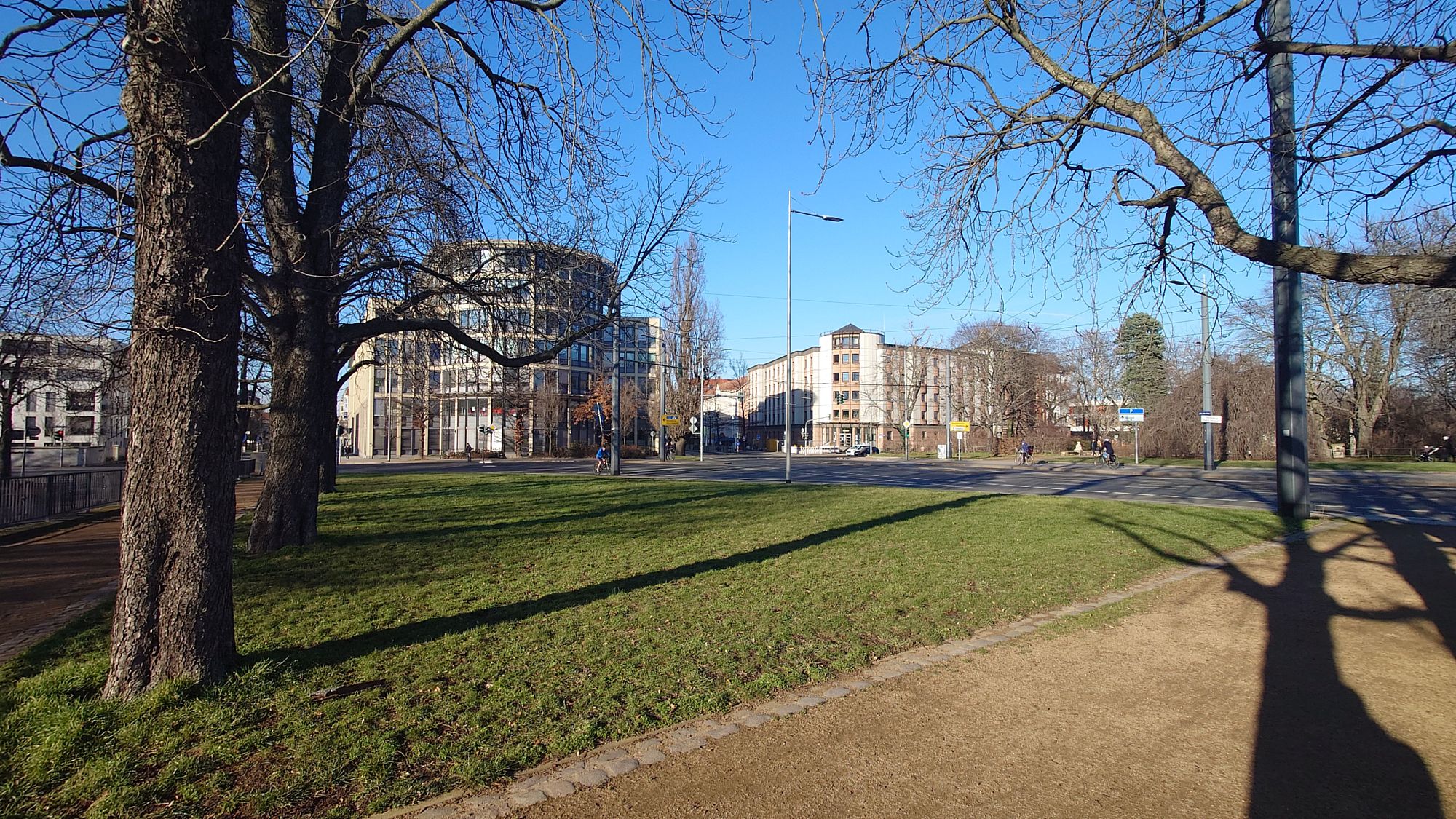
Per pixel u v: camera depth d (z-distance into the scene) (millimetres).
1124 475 34219
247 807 3453
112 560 11102
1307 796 3633
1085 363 56781
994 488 24594
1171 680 5359
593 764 3959
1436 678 5367
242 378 20062
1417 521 14703
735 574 8938
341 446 75125
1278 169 7020
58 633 6441
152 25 4512
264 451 44719
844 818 3436
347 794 3590
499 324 11164
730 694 4945
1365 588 8391
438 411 57062
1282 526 13539
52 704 4434
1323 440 43500
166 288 4668
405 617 6867
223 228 4902
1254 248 4992
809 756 4074
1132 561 9969
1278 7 11398
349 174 10742
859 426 97188
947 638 6414
